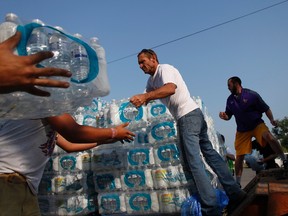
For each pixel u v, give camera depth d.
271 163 5.20
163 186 3.35
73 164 3.78
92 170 3.73
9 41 0.93
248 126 4.96
